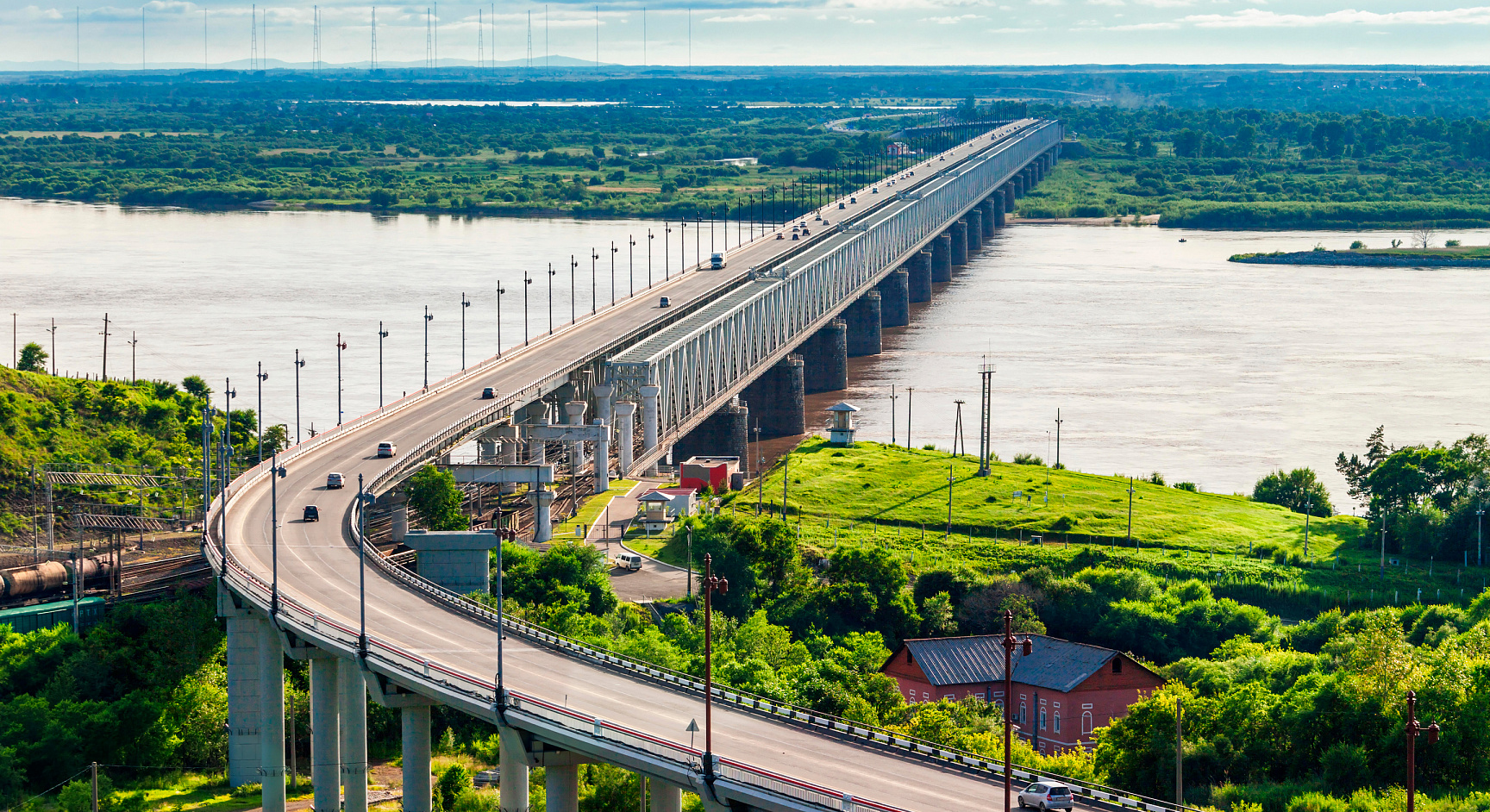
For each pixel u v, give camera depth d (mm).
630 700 104000
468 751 141375
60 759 135625
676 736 96500
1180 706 116875
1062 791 85688
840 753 94562
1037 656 143750
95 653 150375
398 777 137375
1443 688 122312
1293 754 123062
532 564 165250
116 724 139750
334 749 121812
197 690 145375
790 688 133125
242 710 138125
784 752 94500
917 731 123062
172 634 151375
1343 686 123812
